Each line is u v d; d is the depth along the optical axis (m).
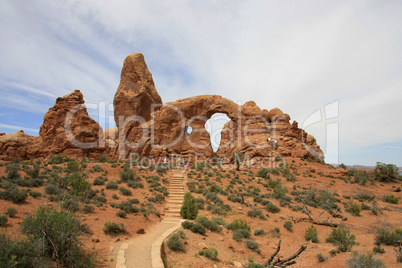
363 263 10.01
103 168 30.31
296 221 19.91
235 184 30.95
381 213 25.16
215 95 57.59
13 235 8.51
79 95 48.31
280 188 29.84
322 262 12.37
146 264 8.43
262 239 15.77
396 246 13.89
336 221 21.55
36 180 17.72
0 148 42.44
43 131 45.34
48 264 6.46
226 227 16.17
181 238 11.86
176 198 22.52
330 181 38.28
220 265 10.43
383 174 42.53
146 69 57.75
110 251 9.44
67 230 7.16
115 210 15.04
